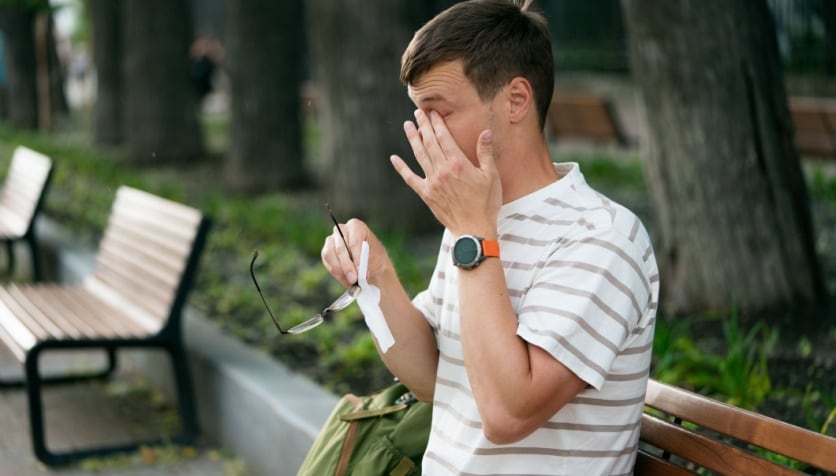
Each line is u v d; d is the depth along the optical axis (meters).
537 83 1.98
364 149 8.34
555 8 15.84
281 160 11.27
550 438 1.95
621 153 12.67
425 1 8.52
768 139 5.09
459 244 1.88
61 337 4.31
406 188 8.34
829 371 4.16
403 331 2.27
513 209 1.99
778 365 4.29
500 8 1.98
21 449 4.57
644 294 1.91
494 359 1.84
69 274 6.94
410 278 6.34
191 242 4.54
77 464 4.38
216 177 12.80
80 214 9.75
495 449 1.97
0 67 18.53
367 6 8.23
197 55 23.70
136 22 14.12
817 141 9.62
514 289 1.95
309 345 5.30
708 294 5.15
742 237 5.09
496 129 1.96
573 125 13.07
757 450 3.36
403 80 2.01
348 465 2.43
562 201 1.97
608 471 1.98
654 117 5.26
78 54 29.50
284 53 11.30
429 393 2.33
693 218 5.16
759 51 5.09
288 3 11.30
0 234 6.95
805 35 12.12
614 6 14.91
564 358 1.81
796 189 5.16
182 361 4.58
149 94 14.12
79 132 19.50
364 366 4.90
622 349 1.92
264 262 7.38
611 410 1.95
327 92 8.52
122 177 11.59
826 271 6.00
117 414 5.07
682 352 4.27
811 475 2.01
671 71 5.12
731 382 3.82
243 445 4.37
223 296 6.49
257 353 4.75
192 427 4.64
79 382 5.58
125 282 5.17
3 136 17.12
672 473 2.23
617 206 1.96
